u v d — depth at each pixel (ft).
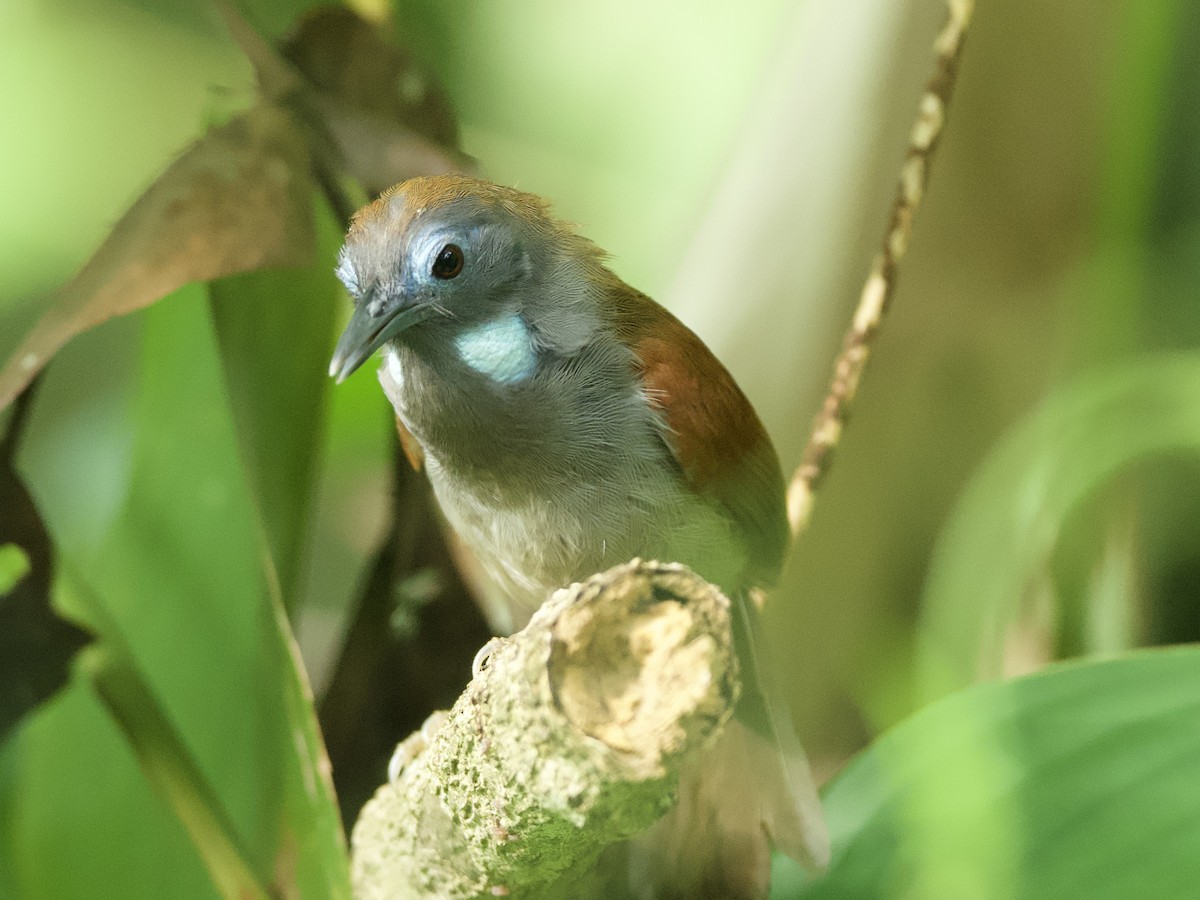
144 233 9.37
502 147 9.90
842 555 9.66
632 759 9.15
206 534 9.50
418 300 9.45
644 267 9.89
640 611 9.16
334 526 10.03
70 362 9.85
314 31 9.55
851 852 9.36
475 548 9.53
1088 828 9.31
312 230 9.41
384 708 9.56
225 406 9.50
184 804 9.39
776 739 9.52
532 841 9.21
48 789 9.48
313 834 9.35
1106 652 9.61
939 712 9.36
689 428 9.48
